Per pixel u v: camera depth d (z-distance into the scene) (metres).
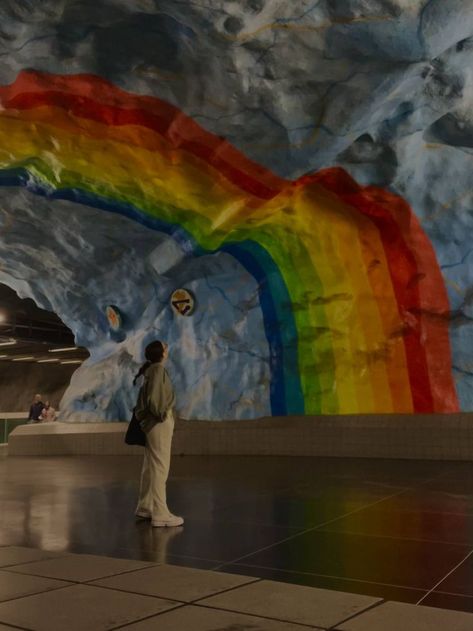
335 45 7.73
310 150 9.28
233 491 8.61
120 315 15.82
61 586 4.25
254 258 13.27
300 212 11.74
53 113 9.91
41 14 7.87
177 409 14.50
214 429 14.07
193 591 4.12
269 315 13.72
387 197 10.95
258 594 4.05
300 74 8.20
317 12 7.35
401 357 12.44
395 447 12.35
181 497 8.19
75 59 8.77
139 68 8.78
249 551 5.30
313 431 13.13
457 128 9.72
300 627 3.45
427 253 11.69
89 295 16.22
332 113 8.64
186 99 9.03
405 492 8.19
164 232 12.82
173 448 14.28
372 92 8.30
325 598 3.96
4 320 30.41
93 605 3.83
